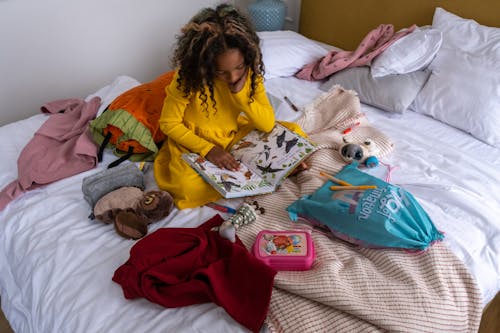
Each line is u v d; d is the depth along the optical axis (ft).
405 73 5.66
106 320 2.86
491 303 4.69
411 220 3.33
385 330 2.82
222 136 4.61
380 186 3.63
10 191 4.01
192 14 8.26
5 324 4.40
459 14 6.00
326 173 4.20
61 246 3.41
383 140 4.71
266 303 2.81
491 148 4.88
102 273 3.18
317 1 7.81
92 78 7.51
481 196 4.01
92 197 3.80
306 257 3.19
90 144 4.49
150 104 4.80
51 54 6.81
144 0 7.44
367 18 7.15
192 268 3.13
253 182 4.00
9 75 6.52
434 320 2.88
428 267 3.21
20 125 5.16
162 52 8.21
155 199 3.72
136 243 3.26
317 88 6.37
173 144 4.49
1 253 3.69
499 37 5.30
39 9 6.35
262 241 3.39
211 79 3.85
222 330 2.77
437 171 4.31
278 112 5.49
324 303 2.90
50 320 2.96
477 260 3.40
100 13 7.02
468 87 5.03
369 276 3.11
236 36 3.62
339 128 5.10
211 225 3.62
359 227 3.34
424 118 5.47
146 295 2.88
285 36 7.07
